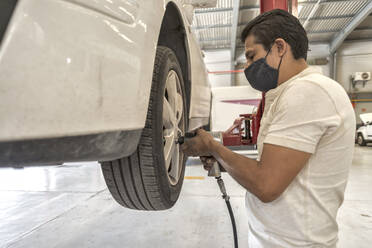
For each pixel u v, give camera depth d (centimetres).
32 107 39
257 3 688
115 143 59
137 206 102
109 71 53
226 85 988
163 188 95
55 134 42
